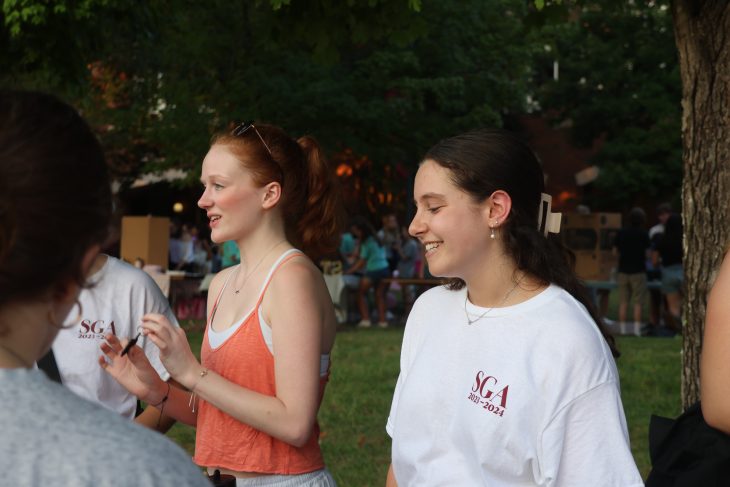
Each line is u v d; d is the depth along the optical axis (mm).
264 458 2711
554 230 2445
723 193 4336
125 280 3152
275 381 2703
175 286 16016
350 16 6184
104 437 1034
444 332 2438
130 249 15938
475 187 2350
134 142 21469
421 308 2570
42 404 1045
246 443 2723
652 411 7793
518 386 2242
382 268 15164
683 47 4465
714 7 4312
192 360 2637
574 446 2199
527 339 2275
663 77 26750
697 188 4414
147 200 27172
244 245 2838
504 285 2371
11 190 1053
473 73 19719
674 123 26594
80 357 3102
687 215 4465
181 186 19672
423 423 2400
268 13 6340
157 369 3160
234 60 17250
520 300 2354
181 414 2887
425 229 2412
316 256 2943
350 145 18391
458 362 2363
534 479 2244
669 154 27000
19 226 1059
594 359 2219
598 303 15641
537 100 28969
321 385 2844
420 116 19156
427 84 18328
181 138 17656
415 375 2445
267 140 2834
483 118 19344
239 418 2650
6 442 1008
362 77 18359
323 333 2795
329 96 17234
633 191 27484
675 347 11945
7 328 1095
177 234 20453
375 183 21219
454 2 18828
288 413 2643
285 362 2664
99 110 18625
